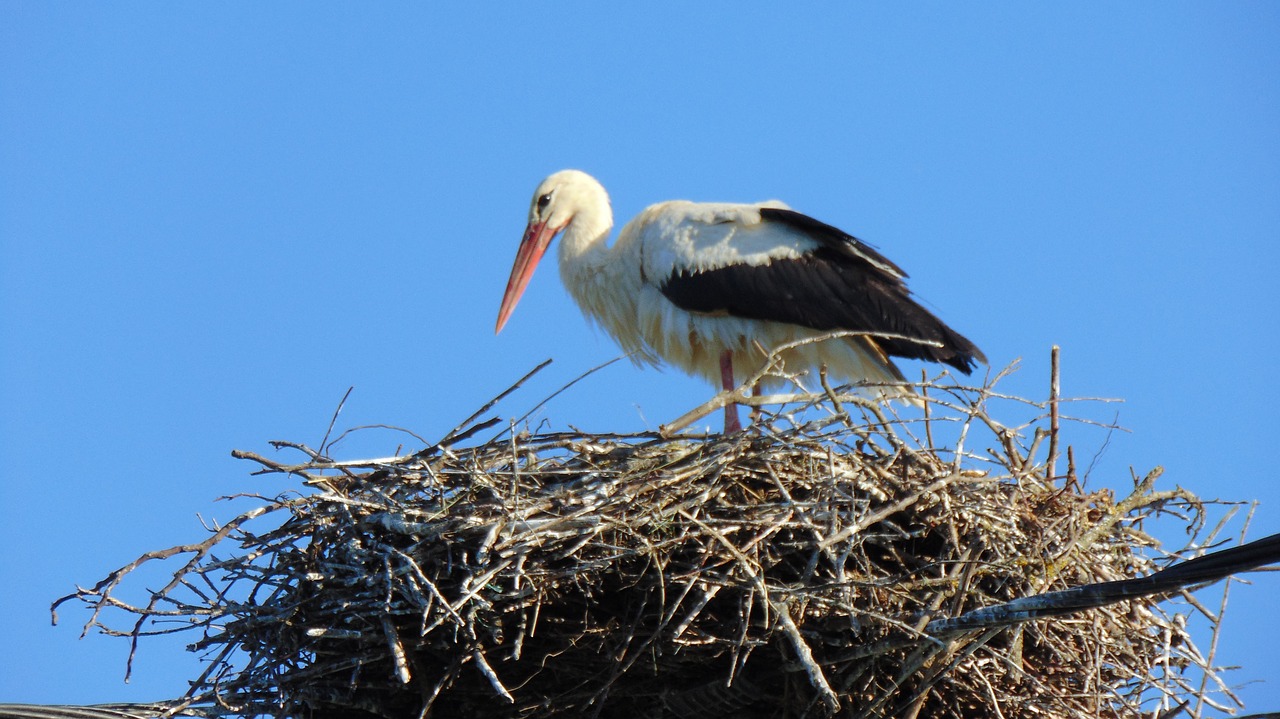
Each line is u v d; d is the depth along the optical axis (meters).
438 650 10.65
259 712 10.90
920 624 9.94
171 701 10.83
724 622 10.45
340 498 10.58
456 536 10.38
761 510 10.58
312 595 10.76
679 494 10.67
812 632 10.22
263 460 10.90
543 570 10.19
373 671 10.94
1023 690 10.80
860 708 10.43
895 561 10.87
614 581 10.59
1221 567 8.12
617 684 10.90
